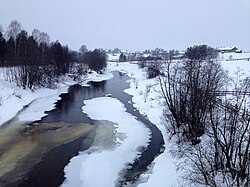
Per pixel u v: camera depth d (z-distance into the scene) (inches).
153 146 1167.0
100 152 1101.7
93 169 967.0
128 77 3629.4
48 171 950.4
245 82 1343.5
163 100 1644.9
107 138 1248.2
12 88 1967.3
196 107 1015.6
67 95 2214.6
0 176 909.8
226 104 951.6
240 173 669.3
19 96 1850.4
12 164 991.0
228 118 861.8
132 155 1084.5
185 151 967.0
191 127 1040.2
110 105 1846.7
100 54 4611.2
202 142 943.0
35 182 881.5
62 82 2741.1
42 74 2395.4
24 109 1702.8
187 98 1162.6
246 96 1013.2
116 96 2186.3
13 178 900.6
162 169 934.4
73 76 3068.4
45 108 1753.2
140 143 1198.9
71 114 1627.7
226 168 730.8
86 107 1793.8
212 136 847.1
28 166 980.6
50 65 2726.4
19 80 2124.8
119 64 6033.5
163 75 1932.8
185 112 1100.5
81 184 879.7
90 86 2738.7
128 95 2229.3
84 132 1321.4
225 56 4318.4
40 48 2989.7
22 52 2549.2
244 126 800.9
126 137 1261.1
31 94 2042.3
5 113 1530.5
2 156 1053.2
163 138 1242.0
